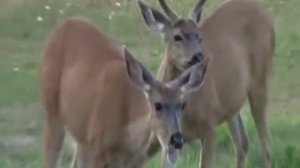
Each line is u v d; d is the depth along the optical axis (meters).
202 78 14.17
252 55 17.28
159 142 14.27
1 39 24.97
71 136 15.78
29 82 21.80
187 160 16.78
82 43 15.68
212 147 16.25
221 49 16.62
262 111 17.56
